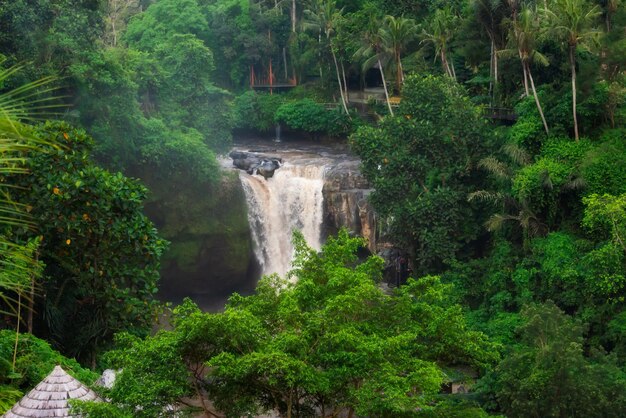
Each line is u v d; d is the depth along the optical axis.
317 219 55.31
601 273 37.00
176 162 49.81
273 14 82.06
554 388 27.23
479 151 47.62
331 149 69.50
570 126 45.41
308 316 17.30
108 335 27.31
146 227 27.30
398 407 15.38
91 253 26.42
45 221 25.11
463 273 44.94
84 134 26.72
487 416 17.73
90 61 44.84
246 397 16.22
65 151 25.61
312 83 79.69
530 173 43.31
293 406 17.19
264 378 16.30
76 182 25.12
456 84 49.06
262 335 16.80
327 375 16.12
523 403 27.52
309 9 77.69
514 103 53.81
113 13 82.25
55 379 14.48
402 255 49.78
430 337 18.72
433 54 70.25
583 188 42.84
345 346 16.28
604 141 44.50
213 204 52.16
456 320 18.53
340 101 74.00
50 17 40.69
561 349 27.81
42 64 41.75
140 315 27.42
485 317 42.25
